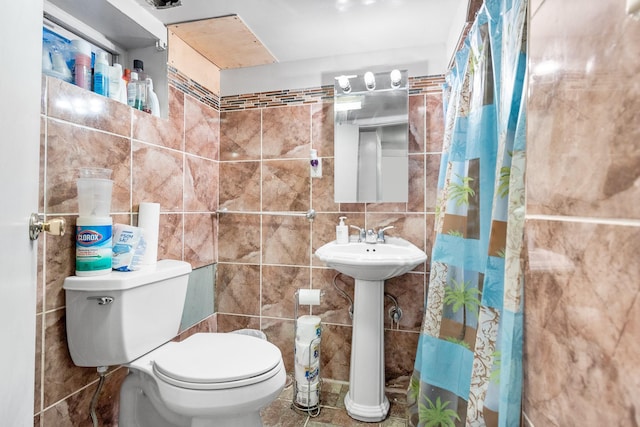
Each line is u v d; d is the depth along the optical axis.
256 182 1.98
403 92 1.74
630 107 0.28
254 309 1.97
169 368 1.06
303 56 1.90
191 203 1.79
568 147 0.38
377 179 1.76
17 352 0.53
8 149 0.49
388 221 1.78
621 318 0.29
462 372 1.06
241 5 1.44
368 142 1.78
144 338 1.18
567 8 0.38
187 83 1.75
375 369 1.52
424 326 1.22
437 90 1.74
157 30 1.55
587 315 0.34
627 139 0.28
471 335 1.04
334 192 1.83
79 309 1.09
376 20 1.56
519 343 0.51
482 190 0.99
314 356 1.61
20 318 0.54
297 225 1.91
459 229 1.13
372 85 1.76
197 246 1.83
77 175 1.15
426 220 1.74
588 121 0.34
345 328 1.83
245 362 1.11
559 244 0.39
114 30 1.47
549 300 0.42
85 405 1.20
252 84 2.00
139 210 1.40
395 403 1.64
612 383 0.30
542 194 0.44
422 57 1.77
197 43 1.75
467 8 1.29
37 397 1.03
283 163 1.94
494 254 0.79
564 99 0.38
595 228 0.33
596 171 0.33
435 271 1.19
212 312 1.98
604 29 0.31
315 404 1.59
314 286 1.88
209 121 1.95
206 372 1.03
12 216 0.51
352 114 1.80
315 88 1.91
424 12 1.50
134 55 1.62
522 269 0.50
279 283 1.94
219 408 1.00
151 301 1.21
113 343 1.09
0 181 0.47
